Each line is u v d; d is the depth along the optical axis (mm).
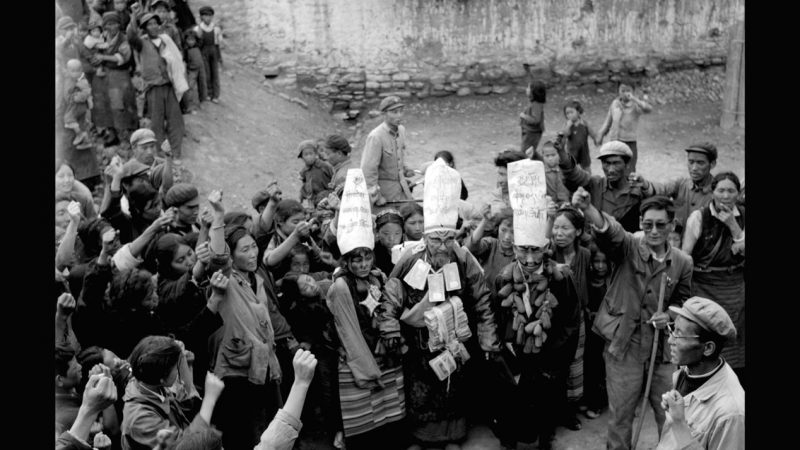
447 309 6719
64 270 6930
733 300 7273
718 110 15547
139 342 5793
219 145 12695
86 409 4781
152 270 6715
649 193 8023
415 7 15461
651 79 15914
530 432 6902
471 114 15266
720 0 16203
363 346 6703
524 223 6664
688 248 7250
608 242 6566
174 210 7344
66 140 9992
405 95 15438
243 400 6488
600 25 15867
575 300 6797
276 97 14820
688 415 5414
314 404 7113
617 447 6762
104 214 7828
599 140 12352
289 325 6957
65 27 10539
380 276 6844
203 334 6238
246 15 15523
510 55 15711
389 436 6934
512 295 6777
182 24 13047
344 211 6738
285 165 13109
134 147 8891
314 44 15383
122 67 10938
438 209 6699
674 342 5406
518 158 7859
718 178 7129
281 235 7340
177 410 5559
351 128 15148
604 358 6859
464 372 7047
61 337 5926
